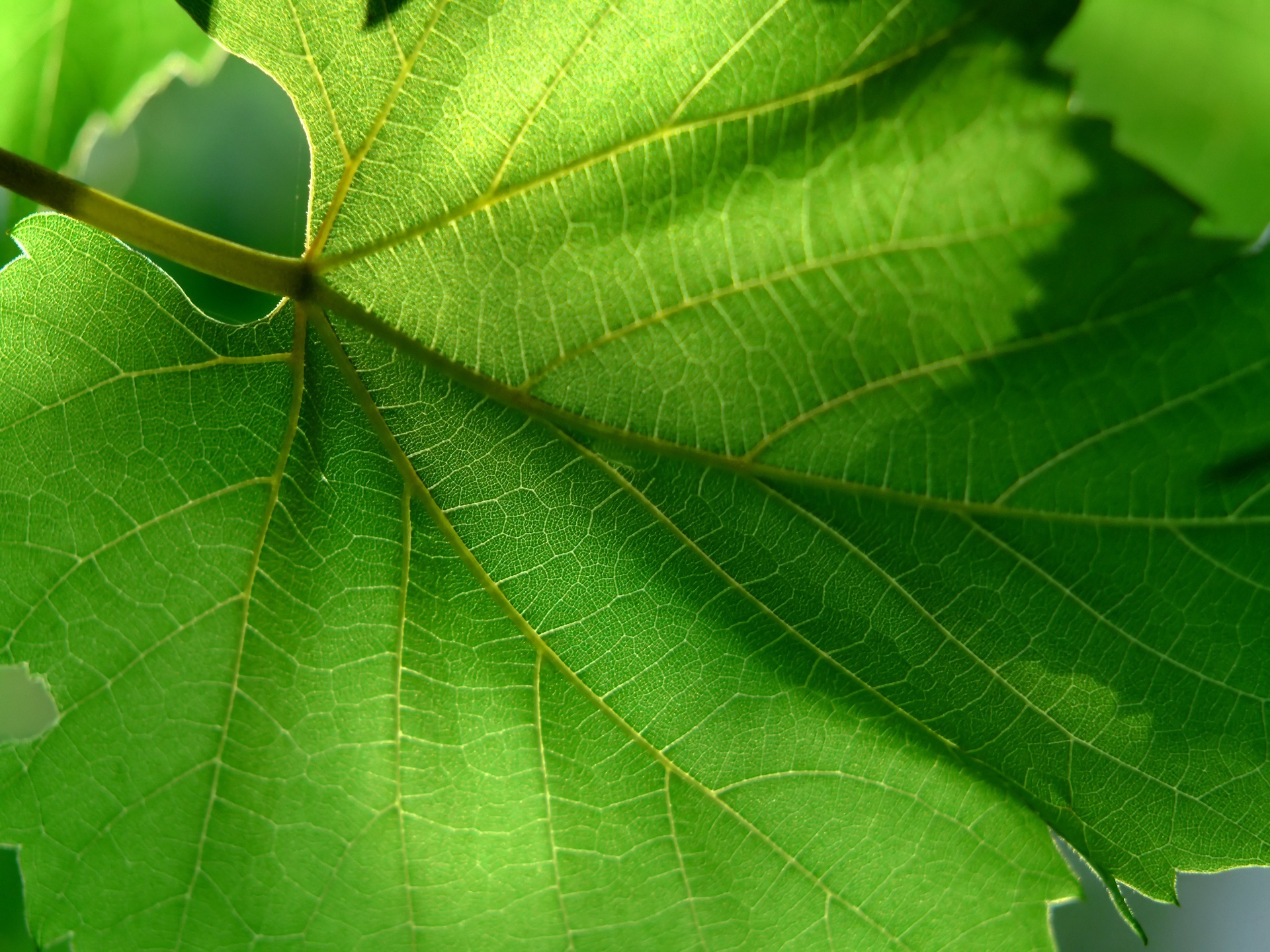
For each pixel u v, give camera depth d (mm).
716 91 252
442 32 256
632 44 253
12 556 262
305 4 256
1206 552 253
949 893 266
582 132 256
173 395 264
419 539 267
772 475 260
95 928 265
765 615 264
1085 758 261
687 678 267
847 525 260
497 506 266
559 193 258
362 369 265
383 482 267
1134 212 247
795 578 263
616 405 261
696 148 254
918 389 254
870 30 249
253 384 265
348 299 264
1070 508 254
